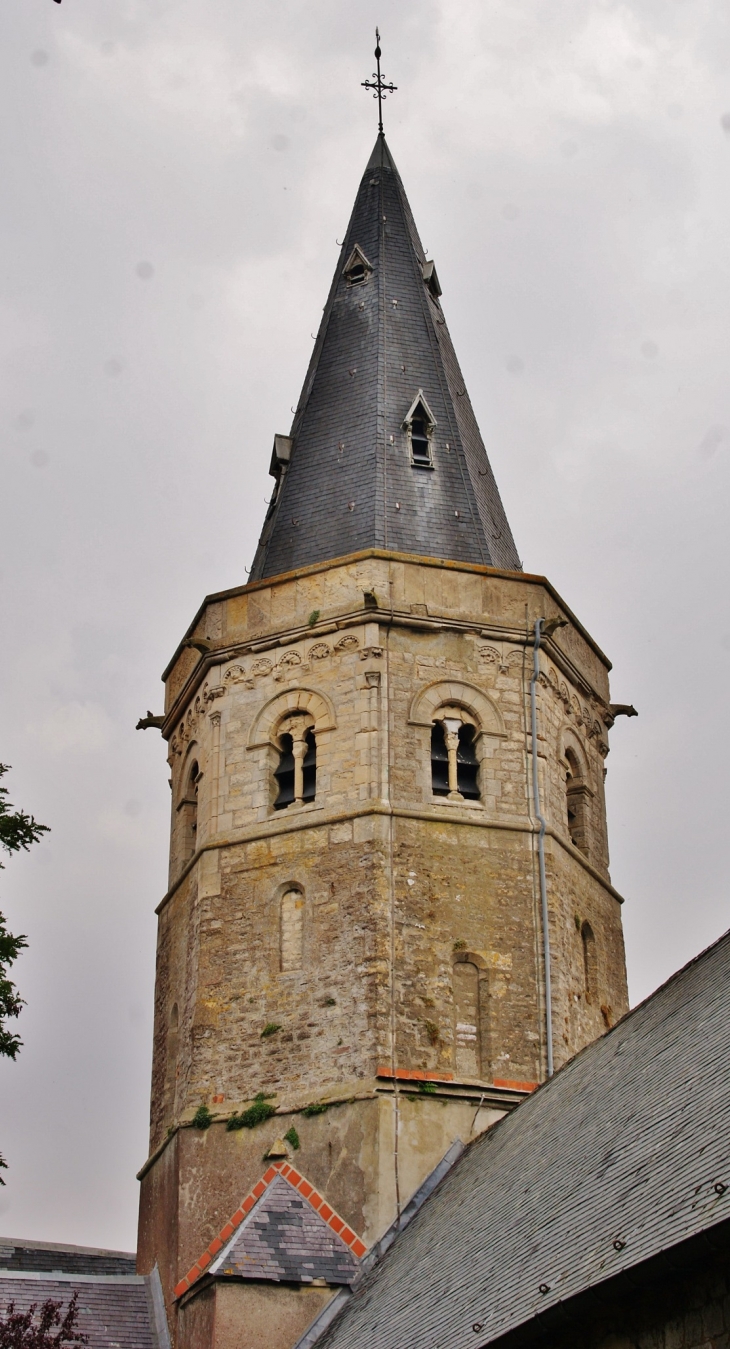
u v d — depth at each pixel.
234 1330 29.45
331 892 34.50
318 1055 33.28
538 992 34.34
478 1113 32.84
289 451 41.28
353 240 43.78
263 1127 33.06
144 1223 36.00
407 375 41.00
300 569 37.56
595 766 39.06
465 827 35.25
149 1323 33.34
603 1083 27.19
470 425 42.25
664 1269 19.08
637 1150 23.20
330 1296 30.09
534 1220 24.52
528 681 37.06
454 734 36.12
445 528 38.78
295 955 34.53
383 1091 32.44
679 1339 19.34
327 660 36.56
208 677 37.81
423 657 36.53
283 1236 30.86
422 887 34.47
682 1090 23.69
